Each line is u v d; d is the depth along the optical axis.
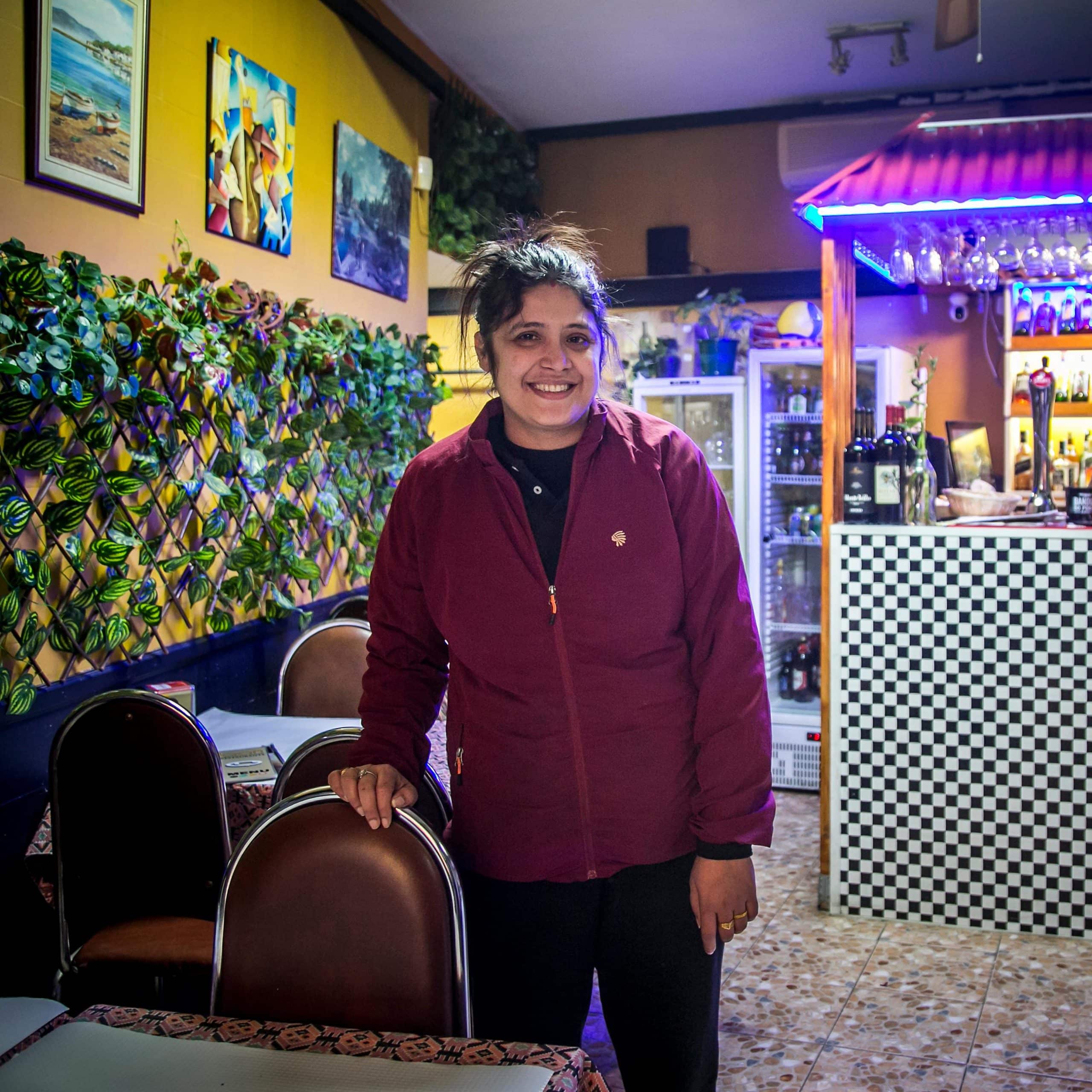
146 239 3.27
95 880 2.28
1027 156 3.43
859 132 6.46
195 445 3.43
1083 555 3.25
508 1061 1.20
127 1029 1.29
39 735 2.72
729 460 5.72
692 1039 1.62
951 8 4.09
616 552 1.54
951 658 3.38
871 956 3.25
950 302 6.35
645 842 1.58
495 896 1.62
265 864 1.49
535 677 1.57
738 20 5.48
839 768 3.51
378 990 1.44
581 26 5.54
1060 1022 2.83
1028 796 3.35
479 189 6.16
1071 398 5.94
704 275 6.67
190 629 3.44
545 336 1.50
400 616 1.71
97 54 2.94
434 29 5.54
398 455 4.77
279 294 4.12
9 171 2.69
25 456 2.59
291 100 4.10
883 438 3.49
